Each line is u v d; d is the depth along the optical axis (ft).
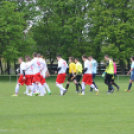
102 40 337.93
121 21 342.64
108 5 344.08
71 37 338.54
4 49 323.16
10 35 324.60
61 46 345.31
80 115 92.99
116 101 125.70
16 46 324.19
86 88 201.87
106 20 338.54
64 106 111.45
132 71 171.12
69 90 186.29
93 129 74.38
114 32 335.06
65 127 76.69
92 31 341.62
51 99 132.46
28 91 174.19
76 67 165.17
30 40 326.03
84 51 344.28
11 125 79.05
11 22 323.57
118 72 364.99
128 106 111.45
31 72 147.74
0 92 171.01
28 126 77.87
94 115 92.79
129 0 342.23
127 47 339.77
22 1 339.36
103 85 232.32
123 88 202.39
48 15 344.90
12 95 148.36
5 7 322.55
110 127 76.69
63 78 150.20
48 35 344.90
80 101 125.59
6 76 298.15
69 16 342.23
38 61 145.69
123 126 77.77
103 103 119.44
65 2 338.75
